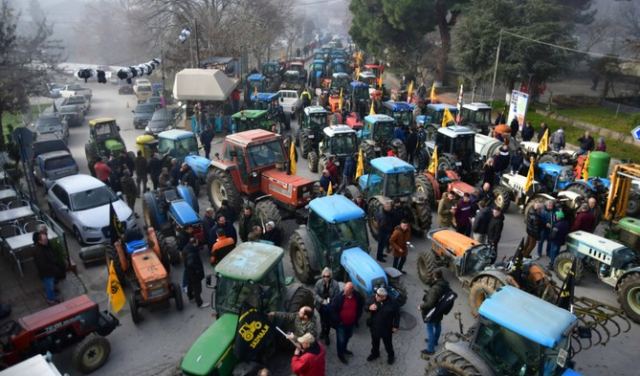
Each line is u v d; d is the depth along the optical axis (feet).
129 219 43.11
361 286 30.35
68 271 37.60
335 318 27.07
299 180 42.91
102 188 45.47
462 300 34.14
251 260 26.63
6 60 61.26
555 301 29.63
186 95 80.59
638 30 139.13
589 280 37.55
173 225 42.14
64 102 111.34
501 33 89.66
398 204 39.17
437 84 131.64
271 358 27.68
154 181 53.01
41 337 26.27
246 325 24.06
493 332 21.49
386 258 40.22
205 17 120.16
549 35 88.74
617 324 30.14
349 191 47.11
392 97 107.96
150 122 87.20
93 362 27.48
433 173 51.01
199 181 55.57
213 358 23.06
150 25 158.51
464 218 40.52
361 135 65.82
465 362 21.65
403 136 63.46
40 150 59.57
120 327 31.58
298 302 28.22
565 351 19.81
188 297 34.63
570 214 38.88
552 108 95.71
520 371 20.66
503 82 97.35
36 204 47.06
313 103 105.09
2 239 39.24
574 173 51.34
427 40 152.46
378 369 27.61
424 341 30.01
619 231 38.75
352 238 33.76
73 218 42.47
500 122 79.30
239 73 115.34
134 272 33.17
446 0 117.80
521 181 49.06
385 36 136.98
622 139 74.49
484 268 33.32
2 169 54.08
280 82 123.54
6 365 25.57
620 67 106.01
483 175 51.42
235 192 45.62
